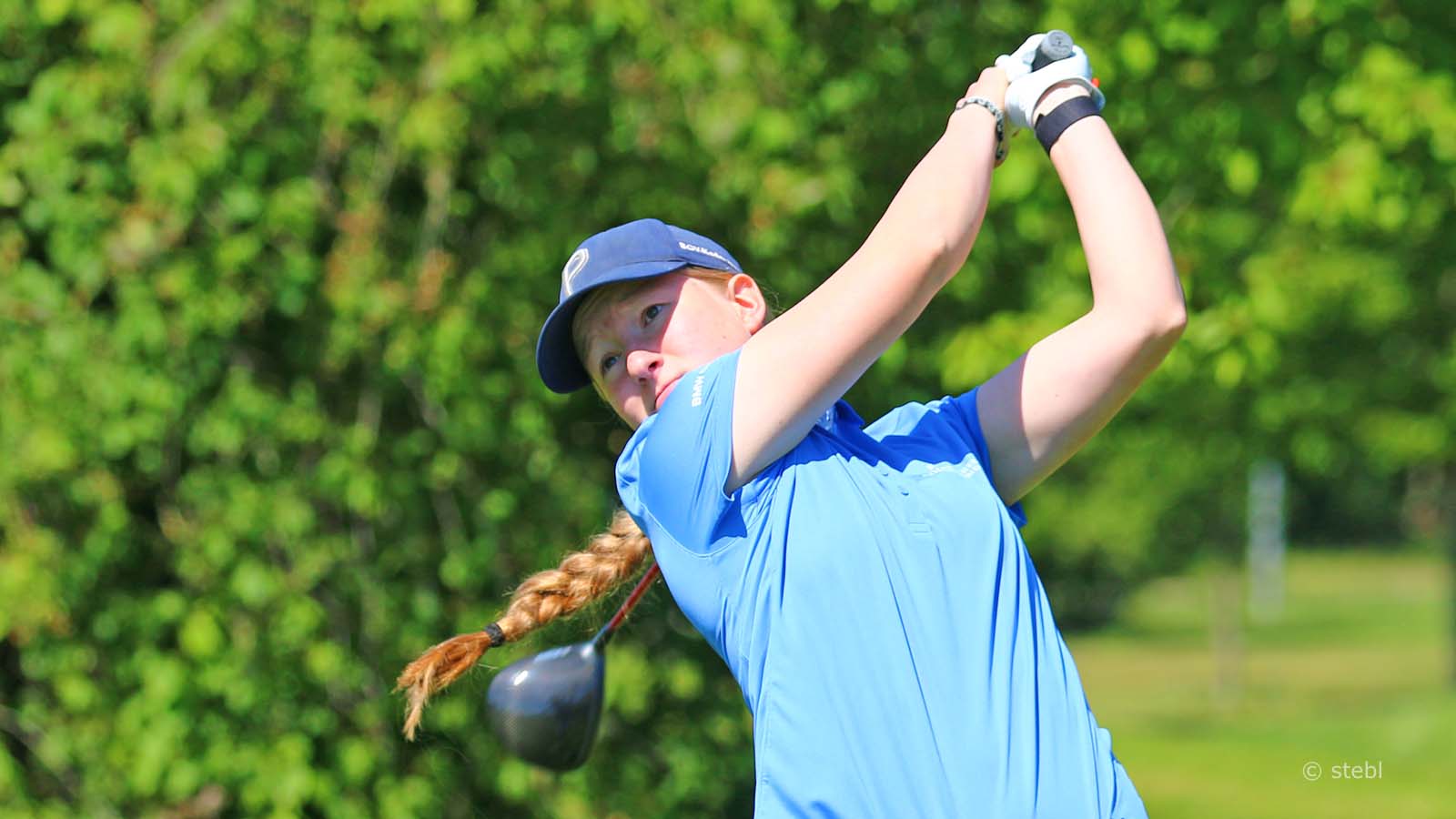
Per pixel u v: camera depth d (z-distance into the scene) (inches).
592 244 310.2
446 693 758.5
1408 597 4756.4
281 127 760.3
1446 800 1694.1
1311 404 1984.5
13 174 717.9
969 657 274.4
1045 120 296.5
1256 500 3373.5
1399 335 1948.8
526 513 799.7
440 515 785.6
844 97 858.1
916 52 911.7
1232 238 1111.6
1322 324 1781.5
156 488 751.7
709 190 818.8
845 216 819.4
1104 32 885.8
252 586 720.3
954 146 290.4
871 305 274.8
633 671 781.3
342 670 740.7
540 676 351.9
